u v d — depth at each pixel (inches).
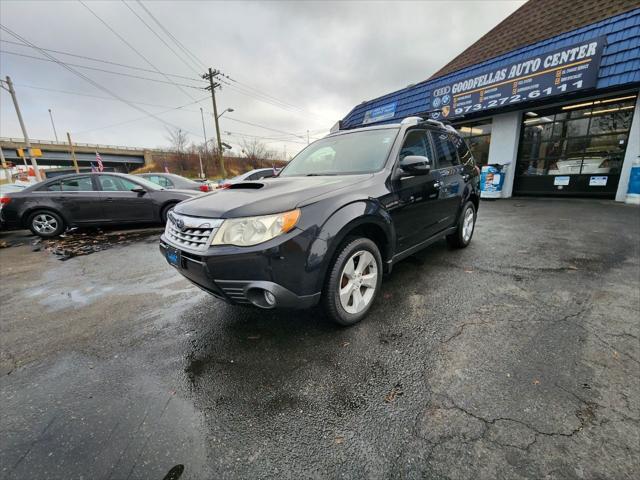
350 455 55.3
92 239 247.6
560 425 58.6
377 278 103.7
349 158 123.1
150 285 144.5
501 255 159.0
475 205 183.5
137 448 58.6
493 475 50.4
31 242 244.8
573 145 344.2
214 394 71.9
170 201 270.8
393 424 61.1
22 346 96.0
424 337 89.9
